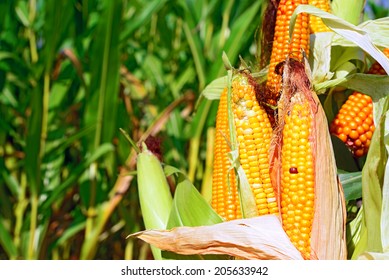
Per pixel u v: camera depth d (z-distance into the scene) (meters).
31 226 2.62
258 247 1.31
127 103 2.88
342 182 1.45
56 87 2.73
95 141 2.58
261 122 1.35
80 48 2.78
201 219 1.39
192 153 2.90
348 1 1.56
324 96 1.54
